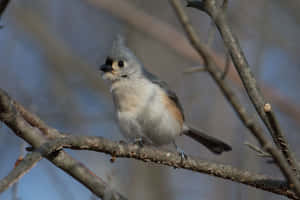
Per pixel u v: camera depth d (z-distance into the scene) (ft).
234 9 40.60
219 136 39.04
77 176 19.53
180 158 20.99
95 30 46.55
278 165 15.35
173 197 39.45
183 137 41.29
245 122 15.26
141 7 45.85
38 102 39.45
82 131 39.73
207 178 40.32
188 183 40.27
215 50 40.27
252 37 39.24
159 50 43.78
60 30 46.93
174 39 38.99
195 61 38.24
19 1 46.01
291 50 41.78
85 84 44.37
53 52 44.98
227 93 15.44
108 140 20.42
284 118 39.27
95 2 40.55
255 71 36.04
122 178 39.06
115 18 42.22
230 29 18.58
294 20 42.04
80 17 47.14
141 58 43.14
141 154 20.83
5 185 15.93
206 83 43.06
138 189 38.91
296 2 42.24
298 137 38.09
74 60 45.11
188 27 16.01
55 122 39.86
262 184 20.13
